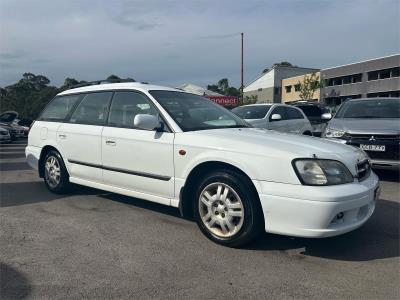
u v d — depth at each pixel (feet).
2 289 10.29
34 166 21.48
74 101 19.84
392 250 13.30
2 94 188.96
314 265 12.05
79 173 18.67
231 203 13.15
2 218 16.29
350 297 10.16
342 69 190.29
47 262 11.97
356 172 12.94
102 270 11.46
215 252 12.89
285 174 12.19
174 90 17.63
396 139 23.86
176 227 15.26
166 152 14.87
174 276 11.14
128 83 17.78
